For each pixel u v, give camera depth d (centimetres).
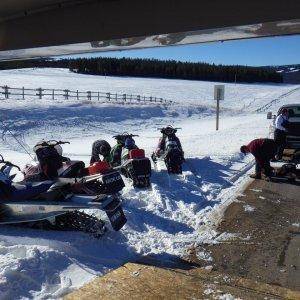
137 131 1720
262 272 316
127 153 568
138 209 440
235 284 294
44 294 267
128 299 268
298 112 839
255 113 3250
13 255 303
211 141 1049
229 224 419
